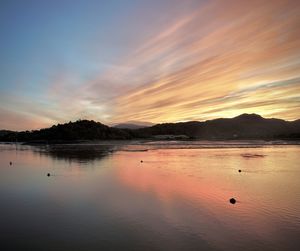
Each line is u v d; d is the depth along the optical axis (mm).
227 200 18844
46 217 15500
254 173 31359
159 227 13695
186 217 15242
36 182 26766
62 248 11445
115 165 40531
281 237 12383
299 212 15930
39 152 75125
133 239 12297
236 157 53094
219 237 12422
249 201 18500
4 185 25375
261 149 81125
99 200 19203
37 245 11750
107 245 11688
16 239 12391
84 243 11898
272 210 16391
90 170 34969
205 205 17625
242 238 12312
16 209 17219
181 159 49719
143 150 81250
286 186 23578
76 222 14570
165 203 18250
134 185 24516
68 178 28859
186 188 22953
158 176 29578
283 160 46406
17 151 83375
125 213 16109
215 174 30781
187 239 12250
